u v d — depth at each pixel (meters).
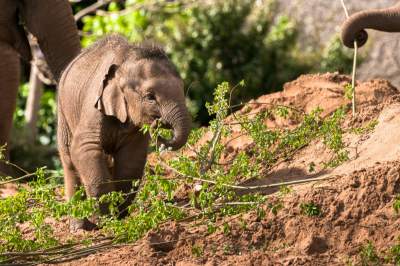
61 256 12.79
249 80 29.42
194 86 29.48
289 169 14.48
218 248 12.30
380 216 12.12
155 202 12.80
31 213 13.44
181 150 15.27
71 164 14.95
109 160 15.22
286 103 16.89
